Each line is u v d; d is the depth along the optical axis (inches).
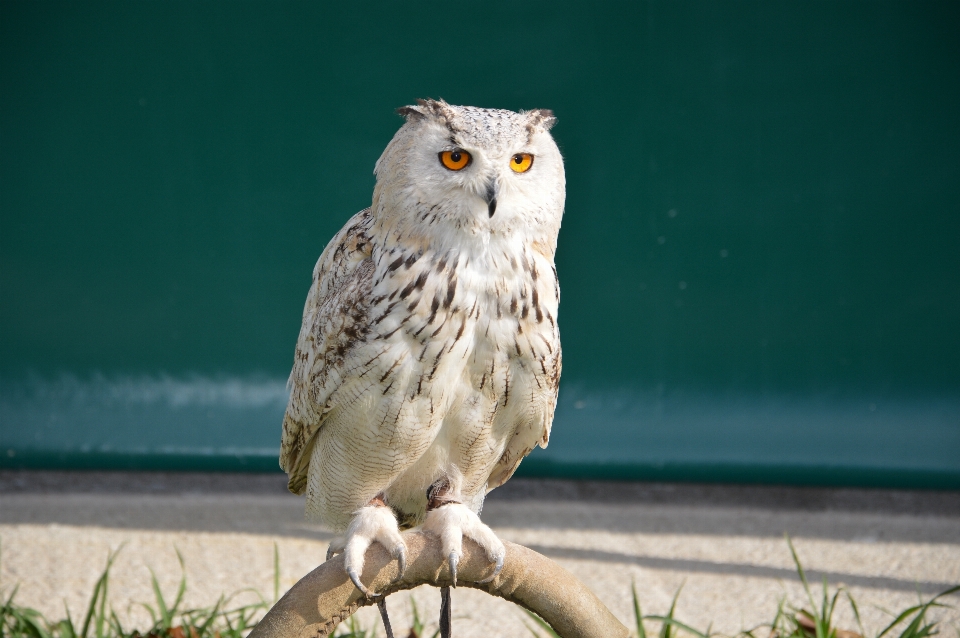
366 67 465.7
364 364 213.5
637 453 479.8
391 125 468.8
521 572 178.4
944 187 468.1
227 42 464.8
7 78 462.3
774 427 478.9
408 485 247.6
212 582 354.9
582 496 466.9
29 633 284.4
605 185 473.1
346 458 230.5
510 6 460.4
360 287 215.2
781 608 300.7
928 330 474.9
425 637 320.8
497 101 466.6
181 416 483.5
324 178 473.4
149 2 459.8
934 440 471.5
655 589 357.7
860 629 302.8
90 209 474.9
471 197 208.8
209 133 471.2
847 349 478.3
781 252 476.4
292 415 241.6
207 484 473.4
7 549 379.9
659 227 476.4
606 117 468.4
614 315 481.7
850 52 462.6
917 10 458.3
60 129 468.1
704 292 479.5
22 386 480.4
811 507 454.6
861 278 474.9
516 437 244.1
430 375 213.8
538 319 218.4
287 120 469.7
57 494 451.5
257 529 410.6
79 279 478.3
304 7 461.4
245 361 485.4
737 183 472.7
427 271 211.3
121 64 464.8
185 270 479.8
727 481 478.6
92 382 483.2
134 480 475.2
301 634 169.2
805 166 470.9
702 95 468.1
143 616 326.3
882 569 379.2
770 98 466.6
